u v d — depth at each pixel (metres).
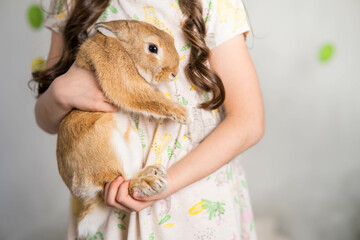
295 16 1.69
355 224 1.67
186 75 0.77
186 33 0.76
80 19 0.83
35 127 1.76
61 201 1.79
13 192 1.77
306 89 1.71
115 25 0.73
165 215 0.76
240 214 0.90
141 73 0.72
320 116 1.72
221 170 0.80
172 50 0.72
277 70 1.71
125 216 0.77
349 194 1.70
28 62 1.71
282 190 1.74
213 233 0.78
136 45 0.72
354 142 1.71
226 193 0.80
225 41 0.78
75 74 0.77
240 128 0.75
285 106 1.72
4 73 1.71
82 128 0.73
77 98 0.75
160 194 0.68
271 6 1.69
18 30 1.69
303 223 1.69
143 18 0.78
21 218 1.77
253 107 0.77
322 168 1.72
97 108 0.74
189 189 0.77
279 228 1.69
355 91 1.70
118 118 0.76
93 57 0.74
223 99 0.76
